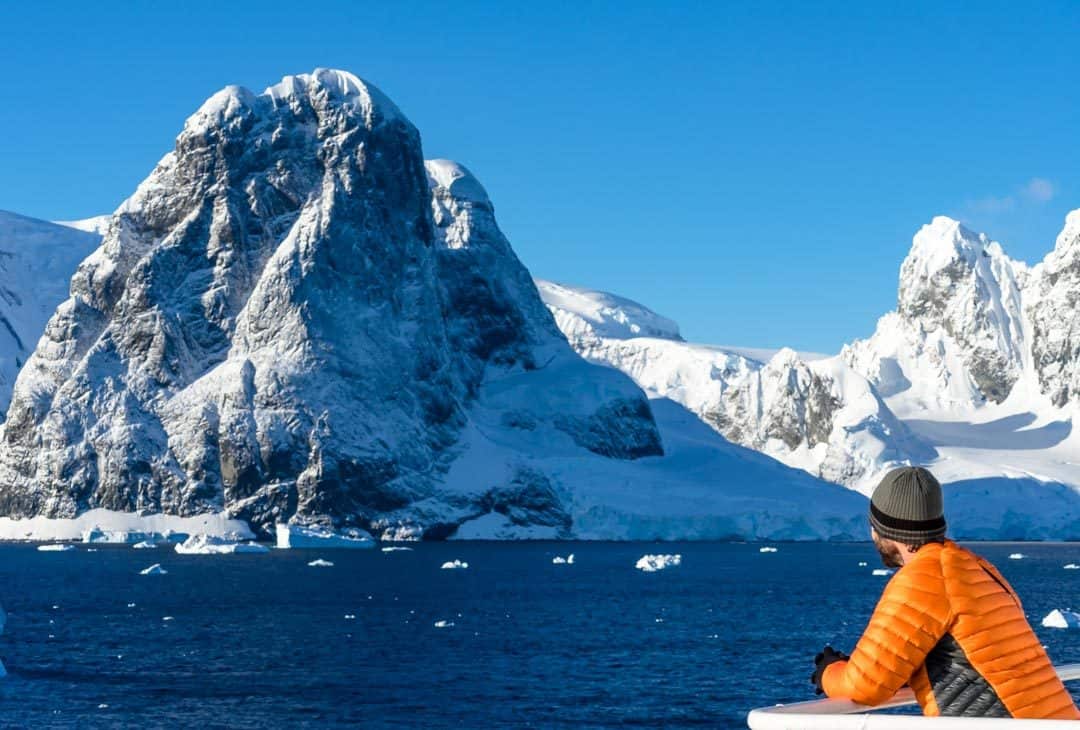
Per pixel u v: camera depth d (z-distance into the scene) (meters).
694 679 59.19
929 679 7.09
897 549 7.46
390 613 94.00
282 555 193.75
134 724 47.91
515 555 195.12
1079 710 7.20
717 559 188.75
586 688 56.47
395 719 49.09
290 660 66.00
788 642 74.44
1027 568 165.62
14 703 52.16
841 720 6.36
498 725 47.97
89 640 75.12
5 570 151.12
